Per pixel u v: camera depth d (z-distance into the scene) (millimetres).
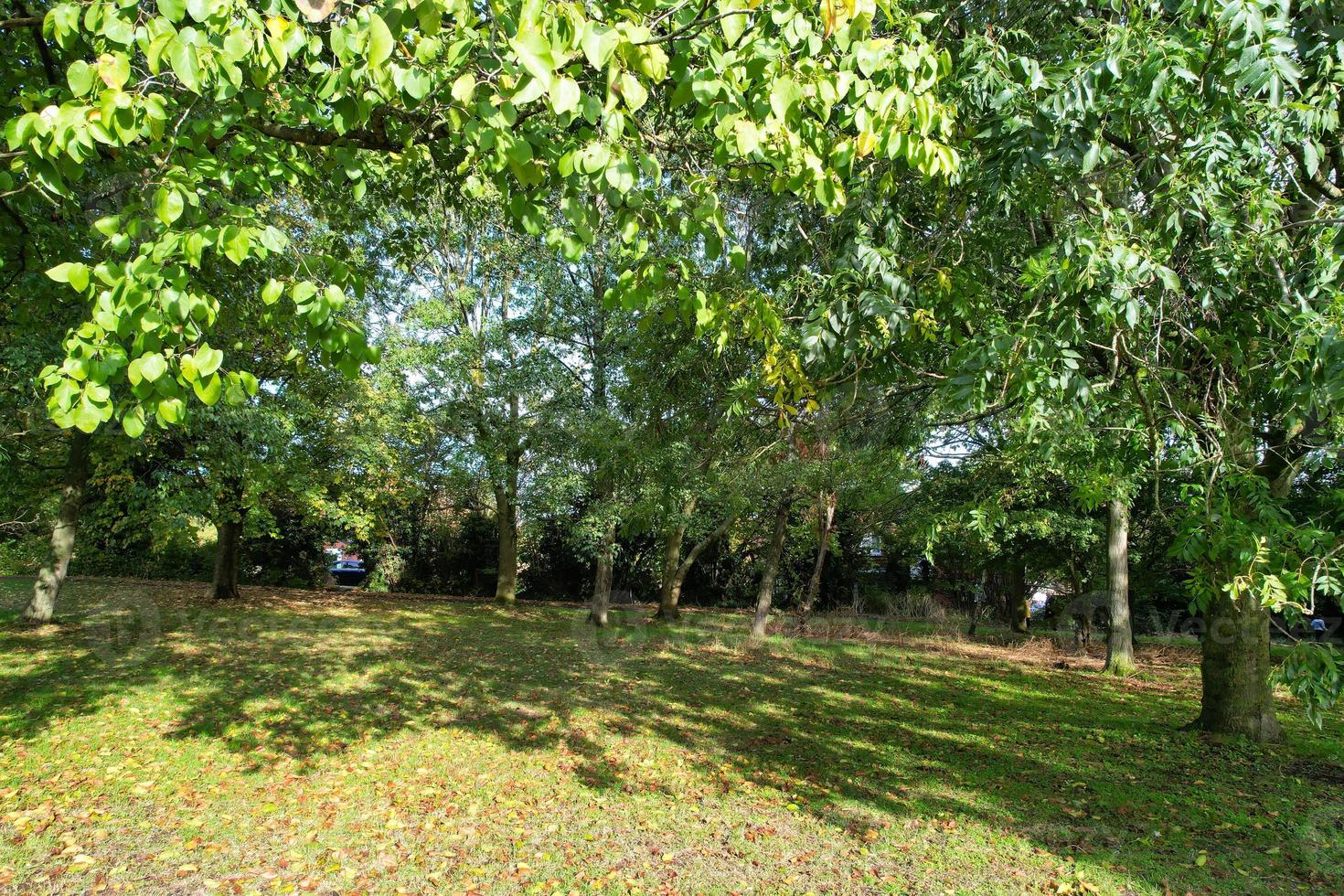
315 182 4992
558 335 15086
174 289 1980
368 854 4164
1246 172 3781
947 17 4309
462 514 21469
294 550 20359
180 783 5109
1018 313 4250
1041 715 8164
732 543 18719
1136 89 3150
